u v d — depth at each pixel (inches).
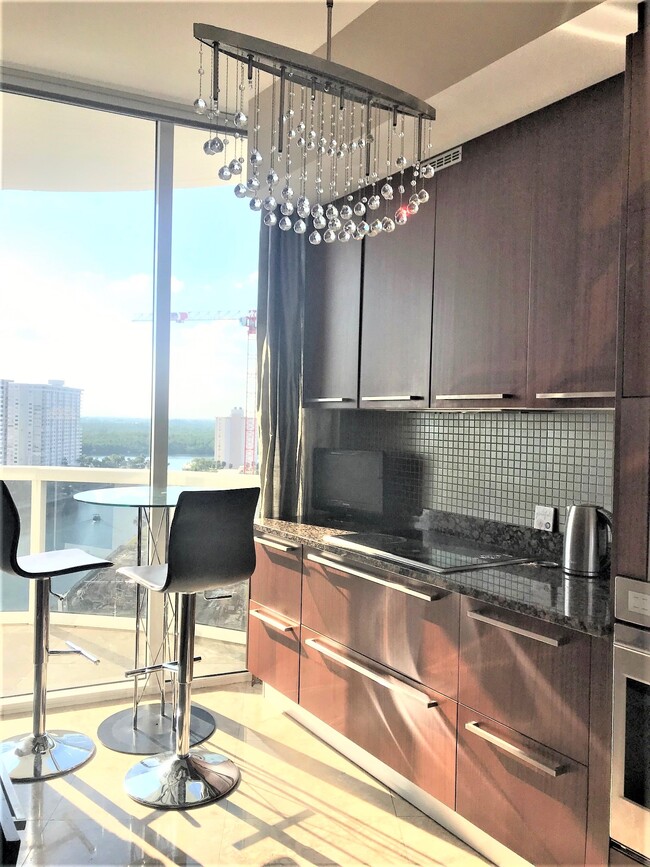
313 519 145.0
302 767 114.4
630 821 70.1
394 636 102.8
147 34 112.8
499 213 101.0
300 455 151.6
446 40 89.2
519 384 97.3
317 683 120.0
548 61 80.4
